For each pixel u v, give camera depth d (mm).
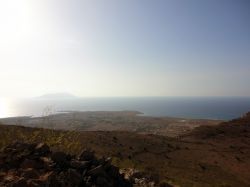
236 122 75375
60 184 7332
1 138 10141
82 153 9445
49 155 8891
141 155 36344
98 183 8305
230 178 31734
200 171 32969
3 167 7711
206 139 60438
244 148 51875
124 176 10422
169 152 41469
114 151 34125
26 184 6617
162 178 22297
